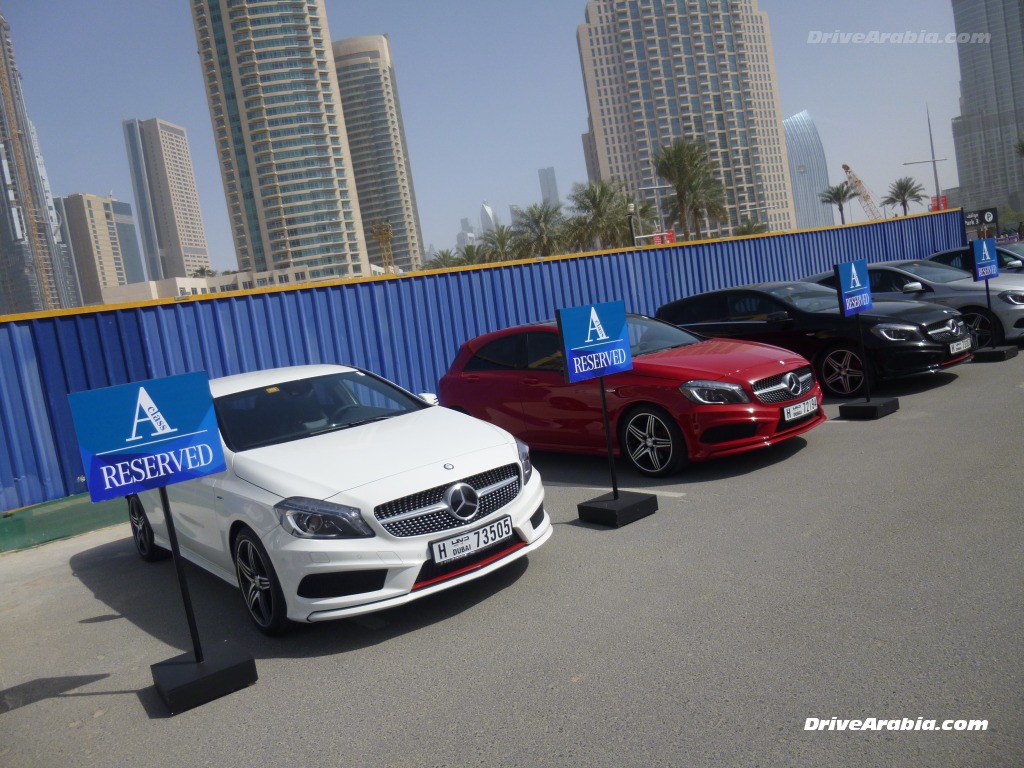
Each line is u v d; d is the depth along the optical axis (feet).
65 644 15.56
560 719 9.89
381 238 245.45
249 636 14.53
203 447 12.42
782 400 20.54
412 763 9.44
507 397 24.75
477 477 14.01
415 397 18.81
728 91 590.96
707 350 22.50
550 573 15.33
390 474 13.53
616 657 11.34
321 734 10.52
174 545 12.31
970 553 13.15
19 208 627.46
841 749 8.42
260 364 31.48
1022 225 136.26
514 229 185.98
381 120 618.85
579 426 22.86
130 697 12.67
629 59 594.24
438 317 37.19
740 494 18.74
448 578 13.38
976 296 33.96
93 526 25.62
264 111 475.31
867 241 67.92
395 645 13.08
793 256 59.88
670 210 179.73
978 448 19.57
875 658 10.19
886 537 14.48
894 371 27.22
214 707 11.87
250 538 13.89
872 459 20.04
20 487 25.84
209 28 478.18
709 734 9.05
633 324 25.13
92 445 11.24
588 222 176.14
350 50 617.21
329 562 12.68
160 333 29.12
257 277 490.90
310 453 14.87
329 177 485.97
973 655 9.90
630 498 18.54
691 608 12.65
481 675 11.46
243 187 488.02
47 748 11.39
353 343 34.17
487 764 9.16
